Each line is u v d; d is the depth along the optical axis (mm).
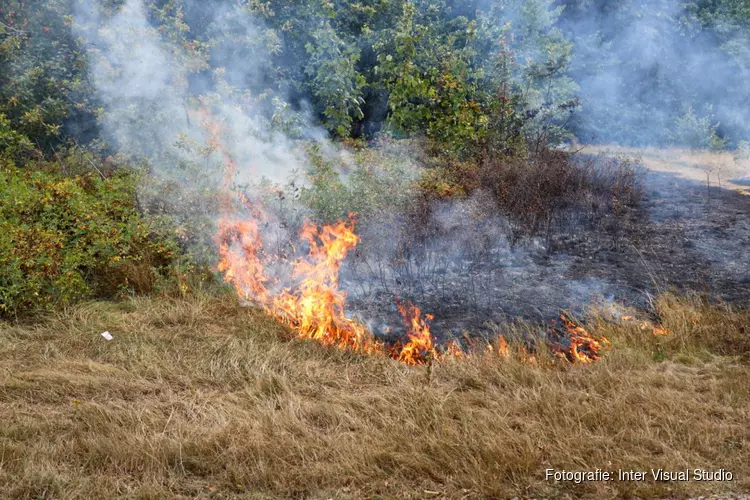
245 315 5902
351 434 4031
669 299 6129
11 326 5523
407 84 11281
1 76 9516
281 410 4289
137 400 4461
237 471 3674
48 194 6945
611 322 5719
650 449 3934
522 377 4699
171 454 3775
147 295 6254
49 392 4469
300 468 3703
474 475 3660
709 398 4477
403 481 3668
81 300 6023
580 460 3770
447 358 5066
